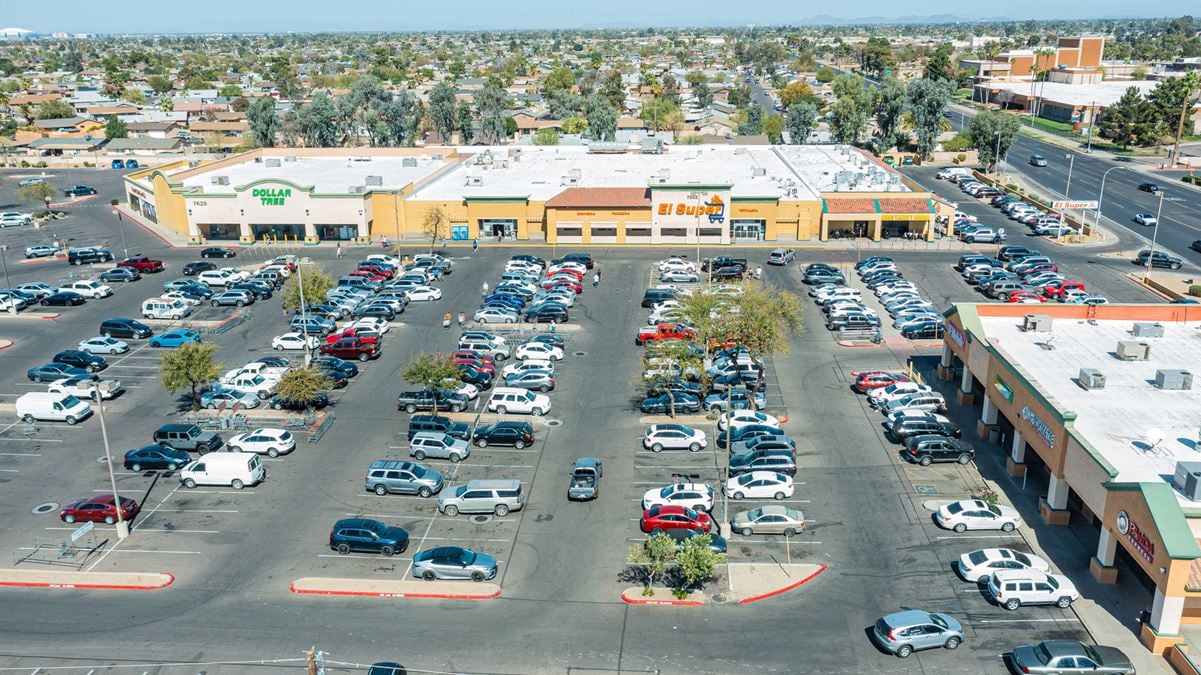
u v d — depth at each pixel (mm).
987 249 106250
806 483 52031
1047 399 47188
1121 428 46781
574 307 85750
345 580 43188
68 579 43344
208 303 88375
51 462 55719
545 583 42906
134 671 37156
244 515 49375
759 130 188875
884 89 169125
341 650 38219
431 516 49156
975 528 46625
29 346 76688
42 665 37500
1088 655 35656
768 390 65625
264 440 56031
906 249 106500
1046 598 40250
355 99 179125
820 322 81125
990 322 64312
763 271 97500
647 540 42281
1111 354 57875
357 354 72500
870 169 120125
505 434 56750
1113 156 168875
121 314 85375
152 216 128125
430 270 95188
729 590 42125
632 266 99875
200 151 188250
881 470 53438
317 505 50406
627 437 58281
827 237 109625
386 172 128125
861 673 36562
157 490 52219
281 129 181125
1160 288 87562
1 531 47812
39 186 129875
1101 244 107938
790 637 38812
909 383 62750
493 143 184250
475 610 40906
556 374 69312
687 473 53281
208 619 40438
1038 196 133500
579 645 38406
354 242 112062
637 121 197750
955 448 53812
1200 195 134875
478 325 80500
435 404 60938
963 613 40312
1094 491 42281
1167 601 36531
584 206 108312
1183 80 171000
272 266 97438
